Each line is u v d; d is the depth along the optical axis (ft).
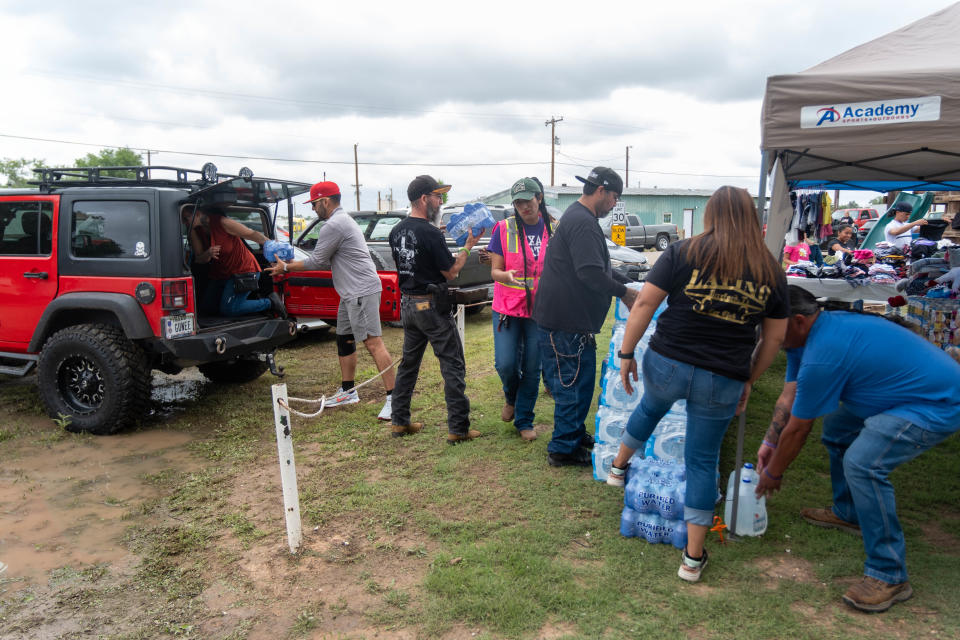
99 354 15.28
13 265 16.51
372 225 29.78
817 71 10.64
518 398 14.58
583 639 7.87
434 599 8.80
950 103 8.83
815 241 29.81
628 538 10.31
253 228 20.29
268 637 8.21
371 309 16.69
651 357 8.95
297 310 26.58
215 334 16.43
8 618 8.75
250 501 12.26
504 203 111.55
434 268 14.19
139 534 11.08
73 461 14.33
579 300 11.98
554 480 12.44
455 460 13.58
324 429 16.12
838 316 8.70
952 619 8.07
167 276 15.33
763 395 17.46
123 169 16.30
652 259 63.00
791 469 12.80
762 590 8.80
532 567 9.39
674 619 8.21
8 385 20.92
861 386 8.45
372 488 12.37
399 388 15.08
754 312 8.25
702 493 8.75
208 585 9.46
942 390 8.02
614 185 11.46
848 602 8.43
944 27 10.88
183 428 16.53
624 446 11.23
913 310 17.39
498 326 14.28
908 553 9.63
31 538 10.97
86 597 9.21
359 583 9.35
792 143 9.71
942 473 12.60
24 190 16.66
